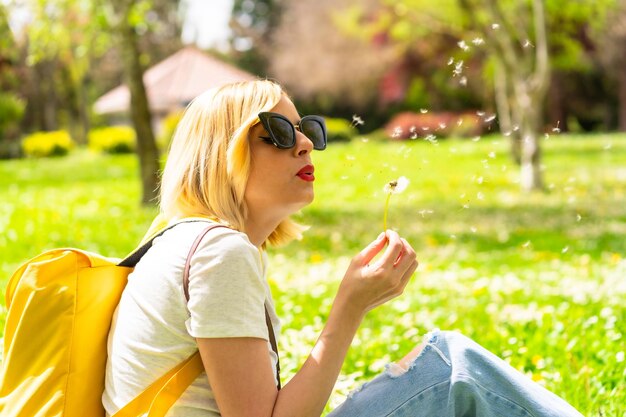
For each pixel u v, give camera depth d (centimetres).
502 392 232
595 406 364
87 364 221
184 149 236
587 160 2375
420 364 233
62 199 1686
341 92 4381
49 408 216
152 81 3247
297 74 4369
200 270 208
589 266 859
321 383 214
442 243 1149
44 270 220
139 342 215
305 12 4341
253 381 206
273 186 234
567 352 445
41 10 1464
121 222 1236
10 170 2809
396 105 4341
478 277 819
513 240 1153
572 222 1333
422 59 3759
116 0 1468
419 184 1830
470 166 2130
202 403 212
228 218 230
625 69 3481
